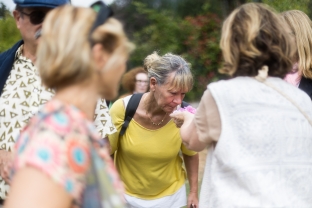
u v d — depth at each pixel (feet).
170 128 13.87
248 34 8.87
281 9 40.06
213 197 8.77
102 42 6.50
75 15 6.51
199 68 58.23
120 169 14.52
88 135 6.27
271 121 8.70
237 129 8.64
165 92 13.15
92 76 6.49
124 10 67.36
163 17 60.03
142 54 59.26
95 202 6.19
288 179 8.63
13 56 11.39
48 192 5.68
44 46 6.39
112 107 14.16
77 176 5.96
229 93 8.80
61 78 6.38
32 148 5.86
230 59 9.08
